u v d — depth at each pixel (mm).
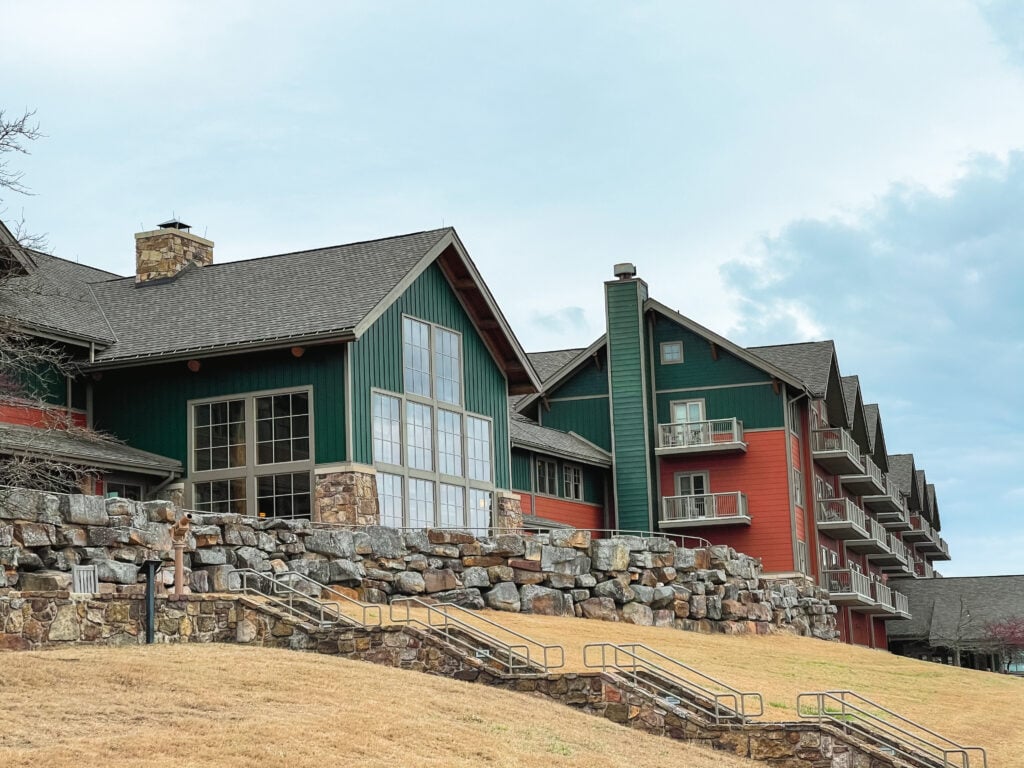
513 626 26922
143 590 21906
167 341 32500
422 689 18938
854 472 55938
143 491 32062
